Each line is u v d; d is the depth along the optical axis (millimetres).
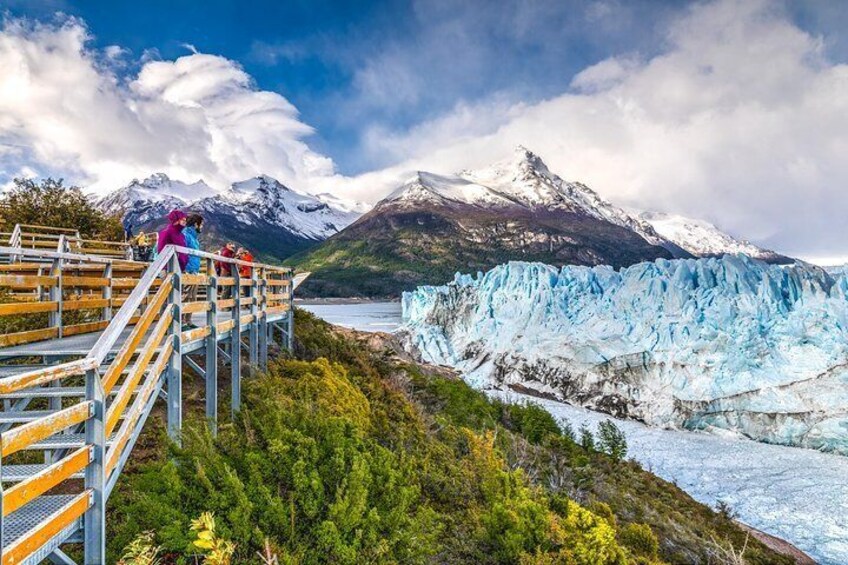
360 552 4742
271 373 10406
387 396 13609
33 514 3006
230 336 7727
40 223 21891
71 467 2922
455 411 20469
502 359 68375
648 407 52562
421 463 8469
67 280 6406
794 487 32500
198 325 7453
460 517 7375
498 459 9914
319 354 14266
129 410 3936
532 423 30094
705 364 52156
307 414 6531
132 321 7715
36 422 2582
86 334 6680
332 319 121188
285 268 12945
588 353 59531
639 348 57062
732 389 48688
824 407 43938
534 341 67562
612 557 7066
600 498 16953
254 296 9297
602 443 34031
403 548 5141
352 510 4859
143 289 3855
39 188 22922
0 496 2312
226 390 8836
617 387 56219
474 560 6480
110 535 4484
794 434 43938
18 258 10344
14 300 8750
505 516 6848
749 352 50406
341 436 5875
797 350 49562
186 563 4090
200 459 4816
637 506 18141
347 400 10078
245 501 4418
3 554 2365
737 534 22969
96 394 3152
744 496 30953
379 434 9516
